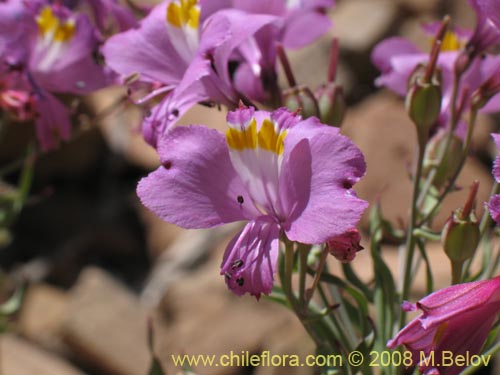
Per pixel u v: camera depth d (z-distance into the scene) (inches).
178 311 27.2
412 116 11.0
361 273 24.0
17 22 12.3
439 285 23.0
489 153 31.5
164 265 31.6
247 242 9.8
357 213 9.2
